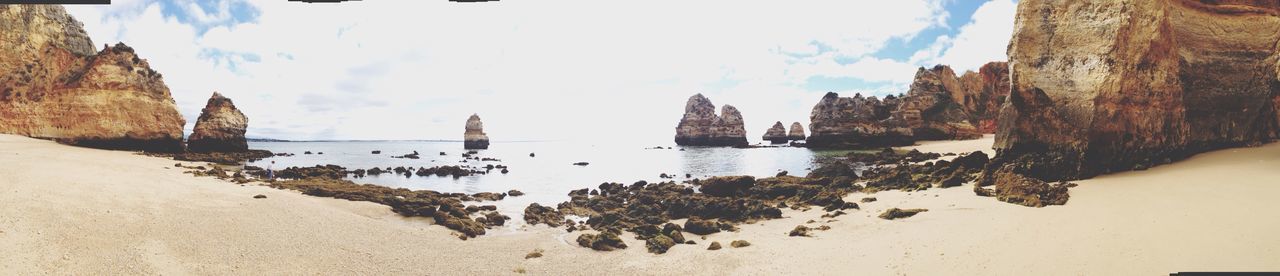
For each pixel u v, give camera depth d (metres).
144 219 15.15
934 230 15.23
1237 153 21.95
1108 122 21.48
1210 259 10.20
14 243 11.80
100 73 44.06
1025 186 18.58
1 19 42.19
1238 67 24.58
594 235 17.08
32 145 35.88
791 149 87.56
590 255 15.08
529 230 19.64
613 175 45.59
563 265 13.94
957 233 14.48
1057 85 22.94
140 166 29.45
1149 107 21.91
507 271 13.34
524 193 32.19
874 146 78.00
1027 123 23.92
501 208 25.28
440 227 18.80
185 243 13.51
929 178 26.86
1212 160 21.20
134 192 18.58
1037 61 23.75
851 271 12.09
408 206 21.55
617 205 25.61
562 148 123.69
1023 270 10.88
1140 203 15.49
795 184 28.08
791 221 19.84
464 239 17.16
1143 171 21.00
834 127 83.00
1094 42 22.03
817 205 22.86
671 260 14.20
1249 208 13.29
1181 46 24.08
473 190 34.22
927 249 13.20
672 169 51.53
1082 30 22.48
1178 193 16.16
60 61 45.16
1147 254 10.88
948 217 16.86
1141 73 21.72
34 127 41.94
